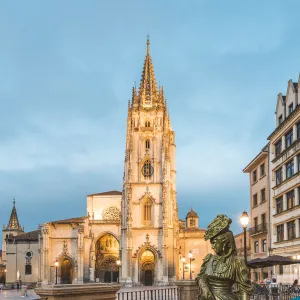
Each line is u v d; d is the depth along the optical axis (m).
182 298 24.06
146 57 127.50
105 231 122.19
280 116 67.62
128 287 106.19
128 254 111.62
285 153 62.34
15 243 137.38
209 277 9.54
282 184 63.56
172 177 123.38
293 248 57.94
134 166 118.12
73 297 15.81
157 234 113.62
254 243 78.44
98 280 118.88
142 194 115.81
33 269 136.00
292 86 62.50
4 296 74.69
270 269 68.00
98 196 132.12
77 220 122.38
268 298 35.62
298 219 57.09
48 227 121.38
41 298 15.20
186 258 123.69
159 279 111.25
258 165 77.12
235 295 9.51
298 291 37.16
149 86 124.12
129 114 120.88
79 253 118.38
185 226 165.62
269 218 69.38
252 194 80.94
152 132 119.19
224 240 9.61
